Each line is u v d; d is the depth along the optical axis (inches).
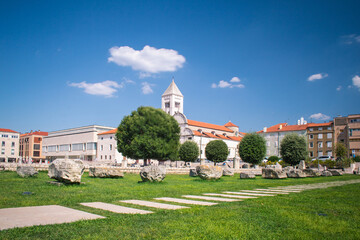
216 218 358.0
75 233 282.5
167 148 2378.2
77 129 4928.6
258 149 2625.5
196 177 1302.9
